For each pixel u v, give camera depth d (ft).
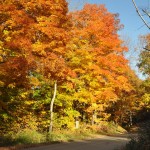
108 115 160.45
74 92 118.01
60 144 78.69
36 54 73.46
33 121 105.29
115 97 125.80
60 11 73.92
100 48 114.21
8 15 64.13
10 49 65.51
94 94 121.90
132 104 200.64
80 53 109.60
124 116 217.56
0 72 64.54
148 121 55.93
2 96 85.10
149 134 53.52
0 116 86.48
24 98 96.99
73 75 82.64
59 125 114.11
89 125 140.87
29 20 65.05
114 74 123.03
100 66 119.75
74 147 71.36
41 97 114.73
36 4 68.44
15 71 65.72
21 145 70.69
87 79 115.96
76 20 116.16
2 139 73.15
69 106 119.65
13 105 89.86
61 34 73.46
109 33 117.39
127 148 56.29
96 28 112.27
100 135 125.90
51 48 75.66
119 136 126.21
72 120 118.93
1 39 65.31
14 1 66.49
